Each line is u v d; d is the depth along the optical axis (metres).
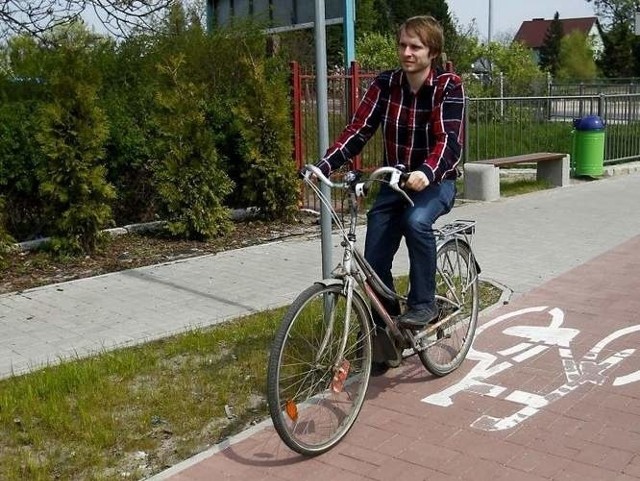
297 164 10.41
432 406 4.46
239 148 9.80
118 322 6.14
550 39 63.56
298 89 10.30
